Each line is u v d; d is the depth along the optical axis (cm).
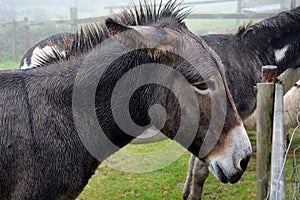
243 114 389
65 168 226
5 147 215
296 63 412
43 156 220
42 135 222
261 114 264
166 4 246
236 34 393
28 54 477
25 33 1296
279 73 406
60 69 236
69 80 232
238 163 222
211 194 460
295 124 517
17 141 218
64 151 226
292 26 398
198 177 385
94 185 488
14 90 228
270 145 266
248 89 381
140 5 243
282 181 191
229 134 224
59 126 226
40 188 221
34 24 1280
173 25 234
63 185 228
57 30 1389
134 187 481
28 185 219
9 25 1387
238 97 376
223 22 1318
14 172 217
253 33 393
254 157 554
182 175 511
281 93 253
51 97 229
